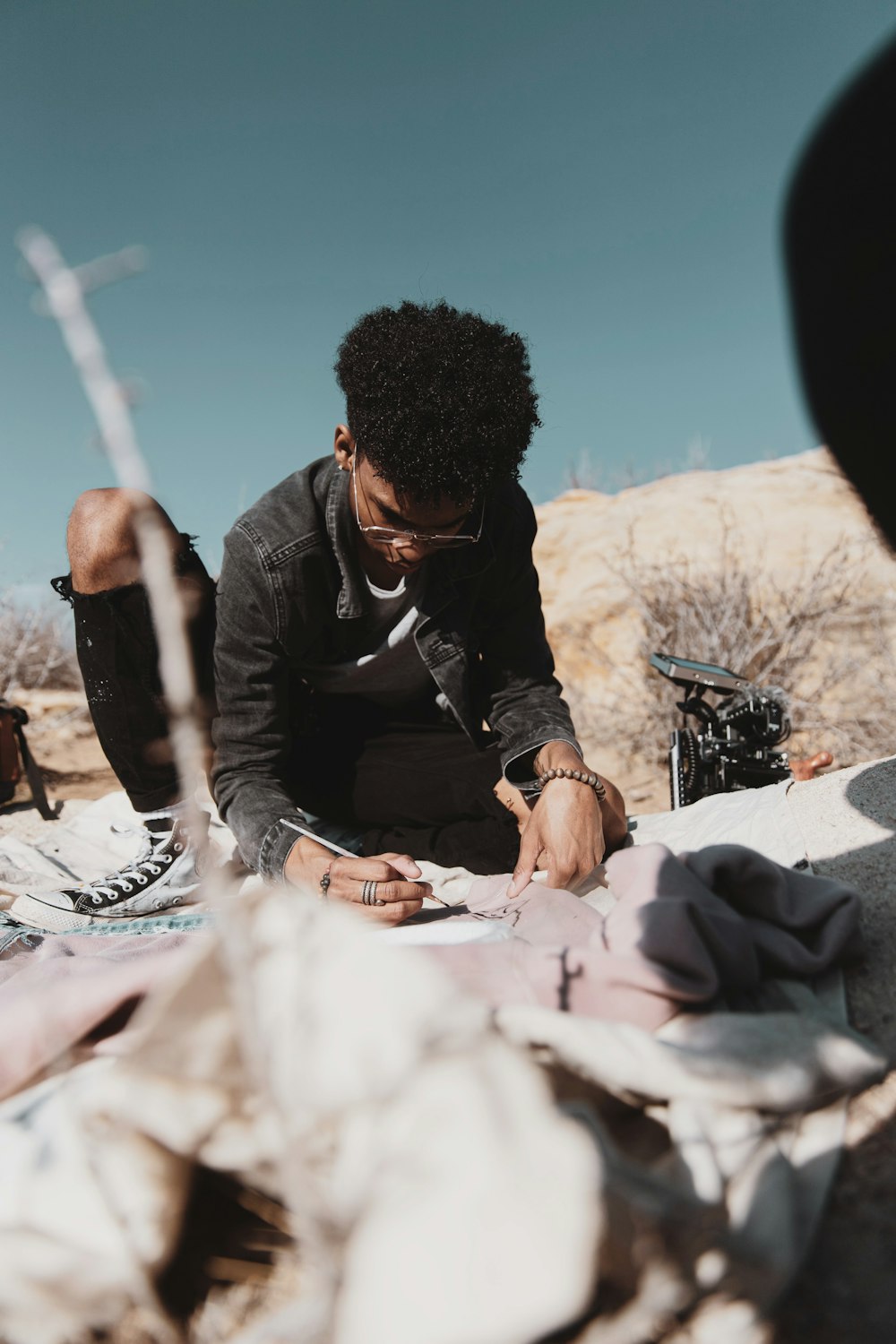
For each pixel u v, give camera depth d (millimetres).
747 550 6152
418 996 846
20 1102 1013
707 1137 927
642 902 1254
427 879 2232
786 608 5617
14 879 2623
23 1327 861
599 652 6242
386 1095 802
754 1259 833
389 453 1826
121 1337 873
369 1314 694
